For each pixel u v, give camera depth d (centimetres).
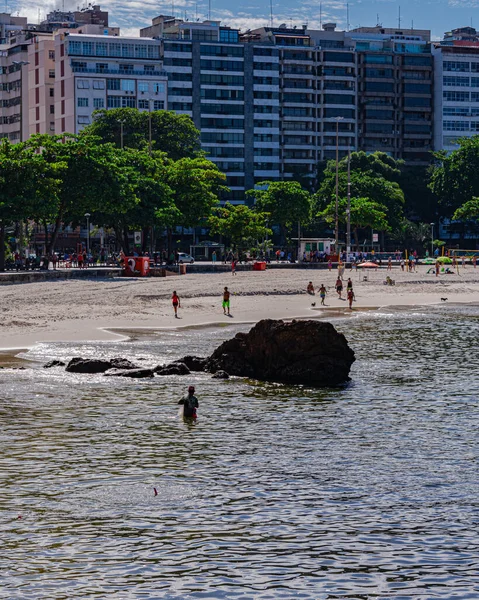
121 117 17950
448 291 9744
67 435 2888
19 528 2011
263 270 12862
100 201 11281
